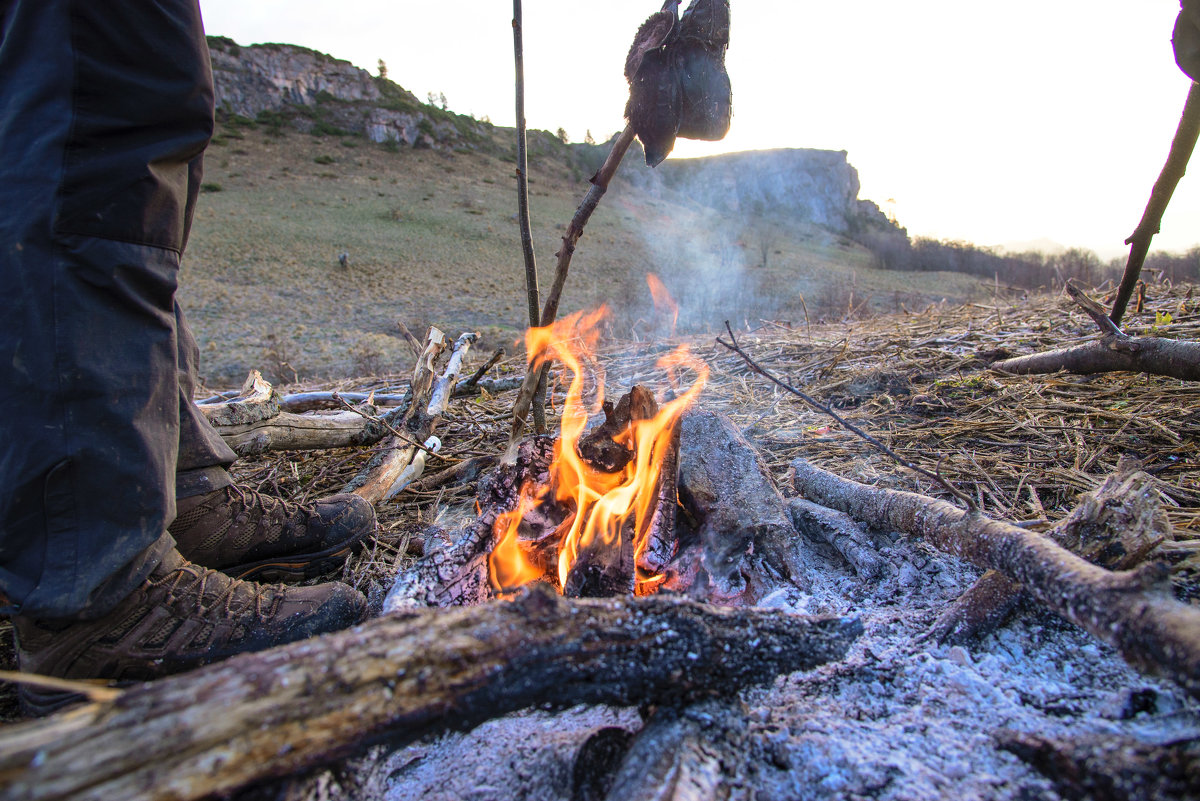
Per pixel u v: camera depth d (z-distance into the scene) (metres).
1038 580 1.21
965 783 1.02
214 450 1.70
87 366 1.27
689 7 1.71
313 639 0.92
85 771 0.72
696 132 1.80
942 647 1.38
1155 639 0.94
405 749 1.28
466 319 30.33
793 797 1.02
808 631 1.16
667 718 1.06
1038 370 3.13
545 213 64.69
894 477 2.29
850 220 122.50
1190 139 2.29
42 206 1.25
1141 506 1.37
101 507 1.28
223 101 87.25
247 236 43.88
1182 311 3.75
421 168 79.12
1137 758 0.89
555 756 1.16
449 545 1.59
